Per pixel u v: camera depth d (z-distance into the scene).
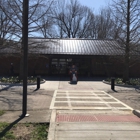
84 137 5.32
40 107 9.14
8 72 26.47
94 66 27.14
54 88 15.73
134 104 10.15
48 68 26.81
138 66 26.92
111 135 5.49
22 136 5.25
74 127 6.12
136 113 7.95
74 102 10.51
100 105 9.86
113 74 27.00
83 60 27.22
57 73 27.06
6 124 6.18
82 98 11.72
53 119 6.94
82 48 27.45
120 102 10.65
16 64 26.42
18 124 6.27
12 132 5.50
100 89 15.60
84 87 16.69
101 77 26.06
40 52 23.91
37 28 17.92
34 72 26.70
